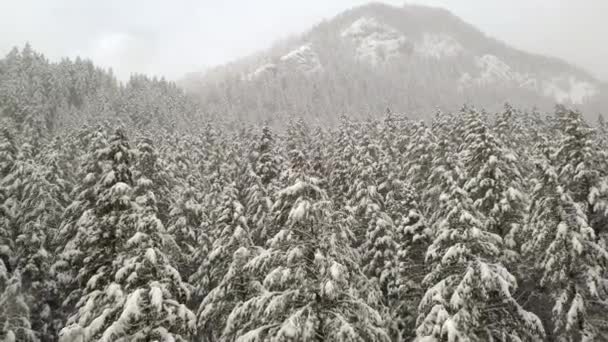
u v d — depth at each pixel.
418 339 13.93
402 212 22.94
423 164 31.75
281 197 13.38
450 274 15.25
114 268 14.11
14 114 68.94
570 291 16.98
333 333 11.24
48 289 24.97
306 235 12.87
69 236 23.02
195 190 29.48
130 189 15.91
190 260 23.00
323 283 11.45
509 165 23.17
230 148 40.16
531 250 18.41
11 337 19.22
